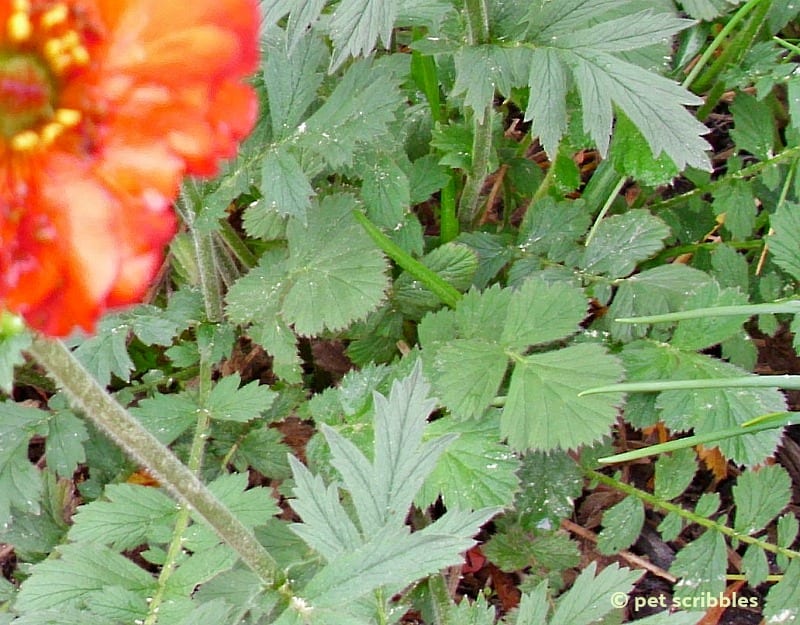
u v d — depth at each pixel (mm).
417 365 690
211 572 710
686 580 750
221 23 574
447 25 757
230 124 600
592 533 796
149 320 762
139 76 567
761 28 811
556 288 743
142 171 565
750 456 727
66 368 631
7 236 561
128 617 702
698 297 751
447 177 787
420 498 726
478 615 730
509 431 723
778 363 817
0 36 567
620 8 766
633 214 777
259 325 771
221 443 776
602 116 720
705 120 852
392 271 800
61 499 766
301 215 737
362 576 660
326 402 758
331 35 707
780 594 741
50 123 569
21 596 703
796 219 756
